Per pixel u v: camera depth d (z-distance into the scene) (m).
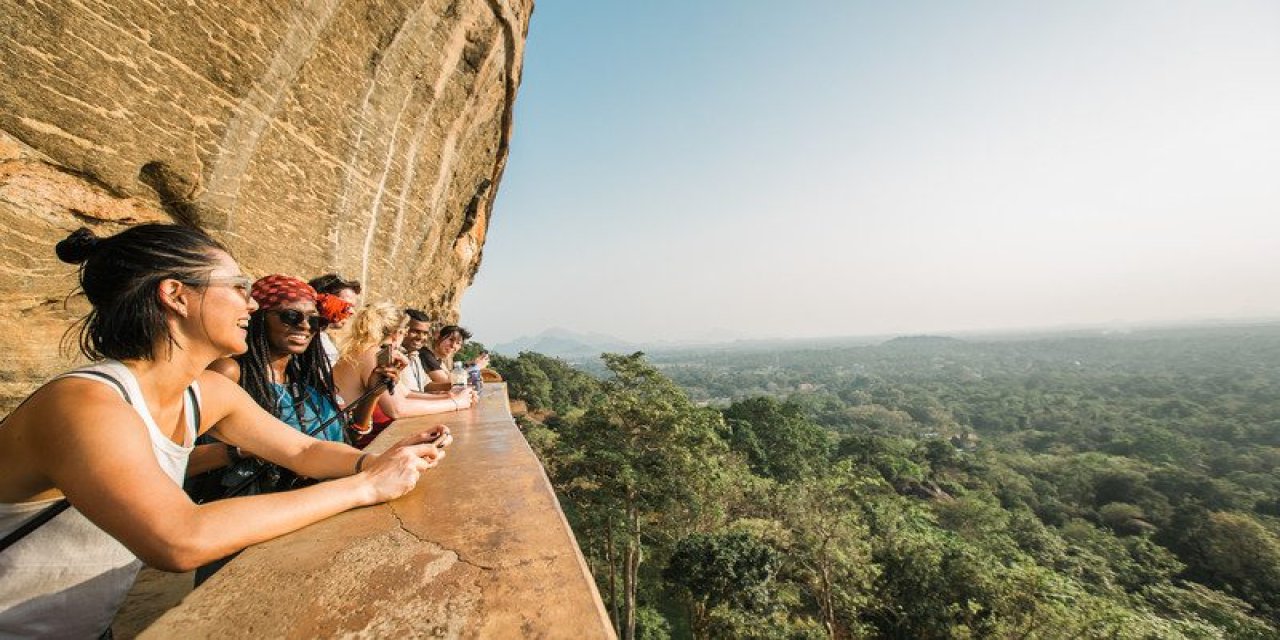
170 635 0.83
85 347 1.20
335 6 6.70
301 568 1.08
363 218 8.14
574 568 1.13
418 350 4.39
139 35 4.75
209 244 1.30
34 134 4.14
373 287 8.73
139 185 5.00
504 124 13.15
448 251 13.06
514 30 11.21
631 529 16.78
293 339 2.17
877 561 18.81
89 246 1.16
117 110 4.64
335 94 7.12
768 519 21.39
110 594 1.16
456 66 9.58
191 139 5.29
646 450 17.88
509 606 0.96
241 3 5.55
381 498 1.50
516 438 2.57
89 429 0.93
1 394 4.09
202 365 1.31
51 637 1.07
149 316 1.16
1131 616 13.63
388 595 0.98
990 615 14.78
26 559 1.03
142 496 0.94
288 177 6.59
